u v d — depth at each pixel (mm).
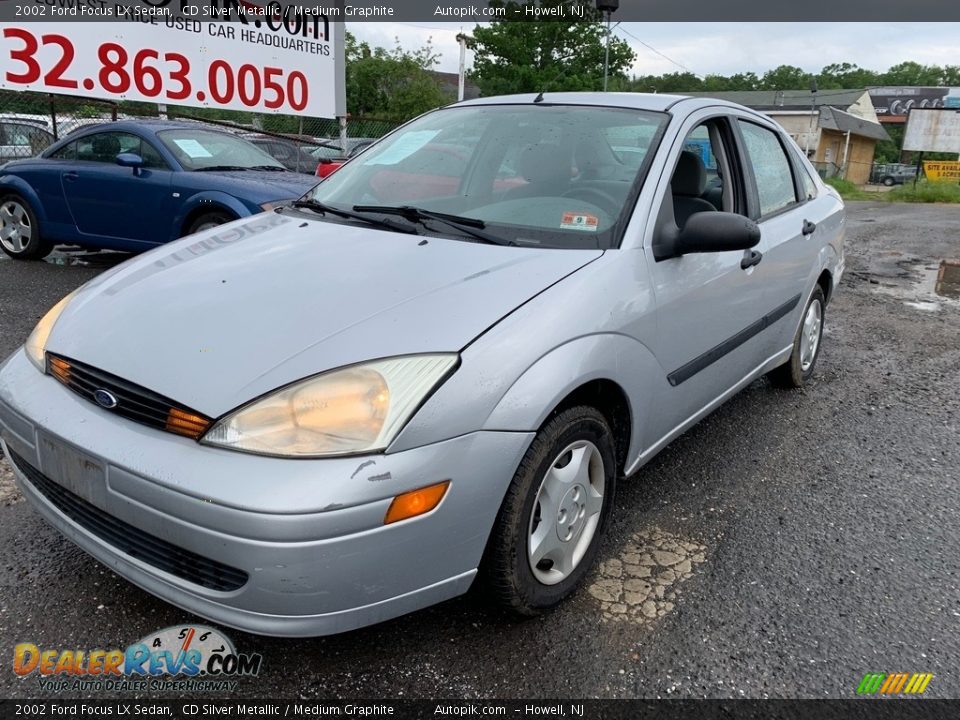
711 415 4258
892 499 3367
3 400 2342
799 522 3141
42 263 7273
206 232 3166
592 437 2457
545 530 2336
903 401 4621
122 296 2477
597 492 2559
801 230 4039
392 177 3277
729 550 2910
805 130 43656
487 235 2713
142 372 2070
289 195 6254
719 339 3188
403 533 1937
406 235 2768
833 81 90750
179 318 2246
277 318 2180
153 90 11203
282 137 13031
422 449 1942
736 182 3541
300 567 1844
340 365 1981
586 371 2283
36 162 7156
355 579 1910
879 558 2896
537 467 2205
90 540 2162
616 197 2801
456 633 2385
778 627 2477
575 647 2344
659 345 2695
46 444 2172
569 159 3031
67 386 2246
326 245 2715
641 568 2768
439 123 3572
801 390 4719
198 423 1938
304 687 2158
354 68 33312
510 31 33156
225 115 19125
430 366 2012
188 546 1914
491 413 2055
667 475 3512
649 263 2662
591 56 33625
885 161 73312
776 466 3652
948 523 3178
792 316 4117
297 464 1865
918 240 12141
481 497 2059
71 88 10391
